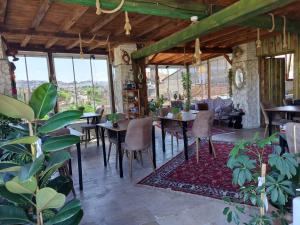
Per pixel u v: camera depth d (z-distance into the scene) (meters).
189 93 9.91
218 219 2.42
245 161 1.47
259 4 2.65
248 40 6.89
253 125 7.39
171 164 4.23
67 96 7.39
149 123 3.80
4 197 1.26
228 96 8.91
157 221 2.44
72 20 4.20
